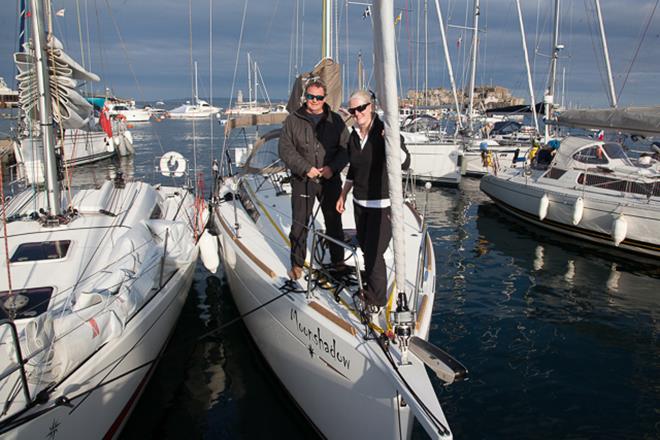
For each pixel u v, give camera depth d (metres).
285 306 3.70
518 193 11.89
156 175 17.69
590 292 7.52
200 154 24.17
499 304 7.02
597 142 10.89
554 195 10.65
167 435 4.12
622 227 9.14
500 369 5.25
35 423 2.95
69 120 5.62
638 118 9.51
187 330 5.95
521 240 10.45
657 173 10.08
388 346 2.84
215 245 6.06
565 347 5.76
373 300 3.05
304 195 3.70
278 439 4.03
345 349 3.04
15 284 4.16
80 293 3.98
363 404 2.99
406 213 5.61
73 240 4.96
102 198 6.11
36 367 3.16
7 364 3.14
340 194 3.63
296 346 3.69
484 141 17.88
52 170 5.23
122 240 4.84
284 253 4.52
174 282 5.12
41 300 3.96
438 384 4.95
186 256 5.31
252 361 5.24
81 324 3.52
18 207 6.12
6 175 11.22
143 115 52.78
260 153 6.50
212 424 4.23
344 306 3.39
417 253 4.39
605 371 5.25
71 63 5.44
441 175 16.73
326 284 3.70
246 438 4.05
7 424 2.85
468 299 7.18
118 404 3.90
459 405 4.61
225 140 6.91
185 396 4.63
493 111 21.30
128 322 4.15
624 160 10.84
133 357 4.09
